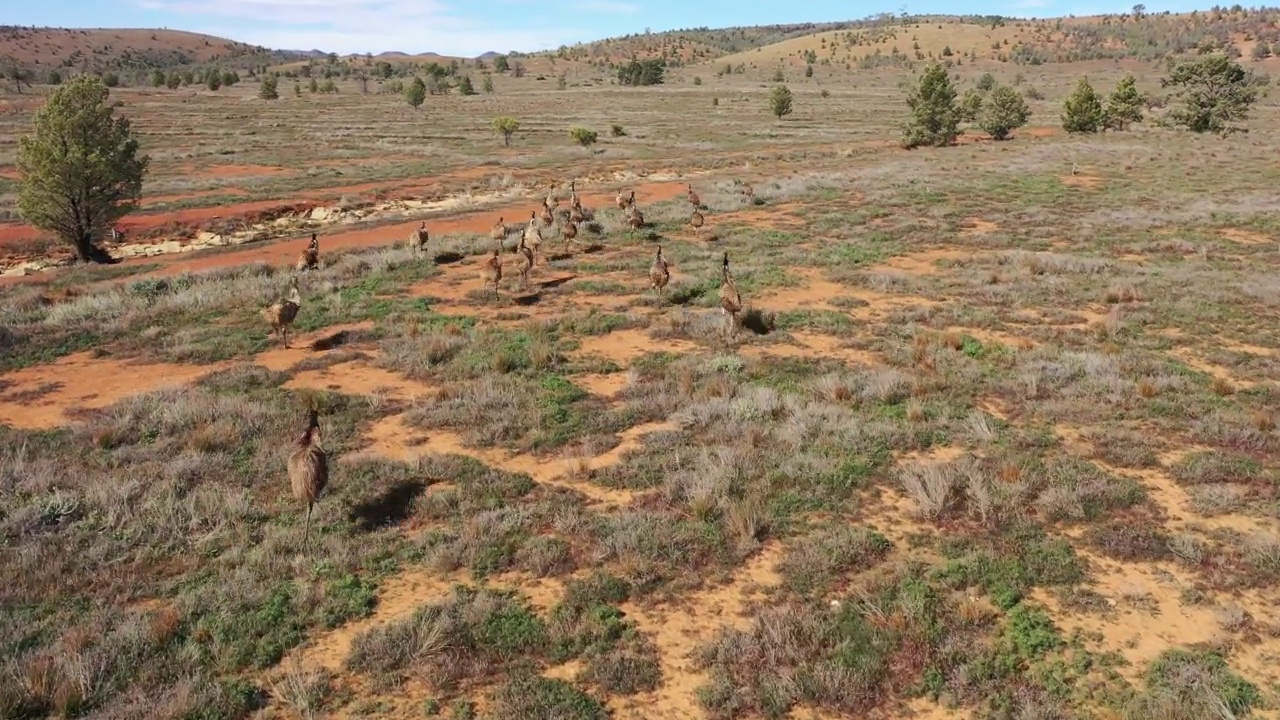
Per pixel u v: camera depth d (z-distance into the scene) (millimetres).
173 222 39969
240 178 54688
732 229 32656
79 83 32188
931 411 14195
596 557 9914
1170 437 13297
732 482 11656
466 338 18672
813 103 129875
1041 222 33188
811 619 8562
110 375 16828
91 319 21234
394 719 7289
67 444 13094
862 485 11758
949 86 68000
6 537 10117
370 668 7934
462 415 14133
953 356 17047
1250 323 19578
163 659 7926
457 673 7914
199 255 33594
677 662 8156
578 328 19484
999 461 12281
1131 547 9992
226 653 8023
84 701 7320
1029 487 11430
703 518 10773
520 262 23266
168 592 9148
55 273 30219
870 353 17844
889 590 9156
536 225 27172
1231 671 7867
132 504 10961
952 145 67438
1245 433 12977
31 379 16672
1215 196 38438
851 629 8508
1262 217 32938
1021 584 9328
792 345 18406
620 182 53406
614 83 190000
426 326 19719
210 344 18500
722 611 8984
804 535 10484
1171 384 15312
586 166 61531
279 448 12836
